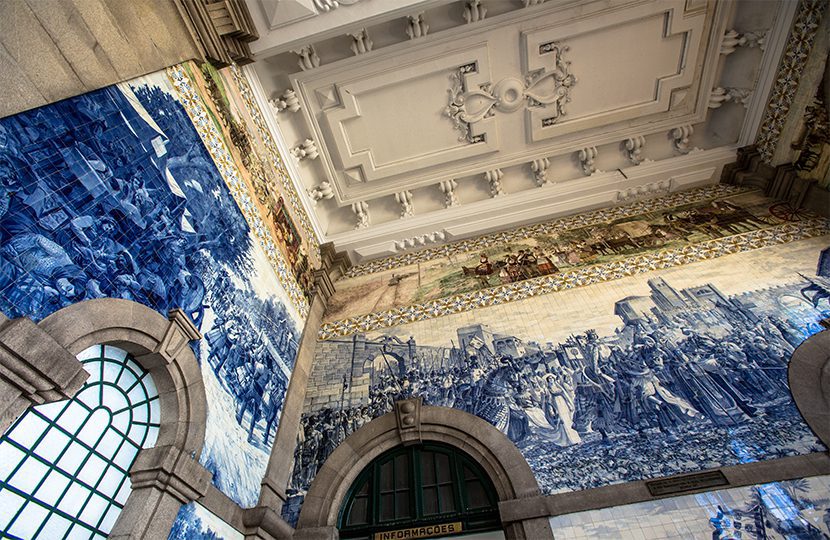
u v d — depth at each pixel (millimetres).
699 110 8461
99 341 3395
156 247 4340
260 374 5695
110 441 3574
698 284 6402
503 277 7785
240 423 4977
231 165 6305
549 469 4930
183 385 4176
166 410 4090
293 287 7430
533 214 9023
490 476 5129
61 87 3557
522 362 6125
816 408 4621
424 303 7738
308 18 6719
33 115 3365
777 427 4613
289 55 7562
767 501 4129
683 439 4793
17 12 3275
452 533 4922
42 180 3283
